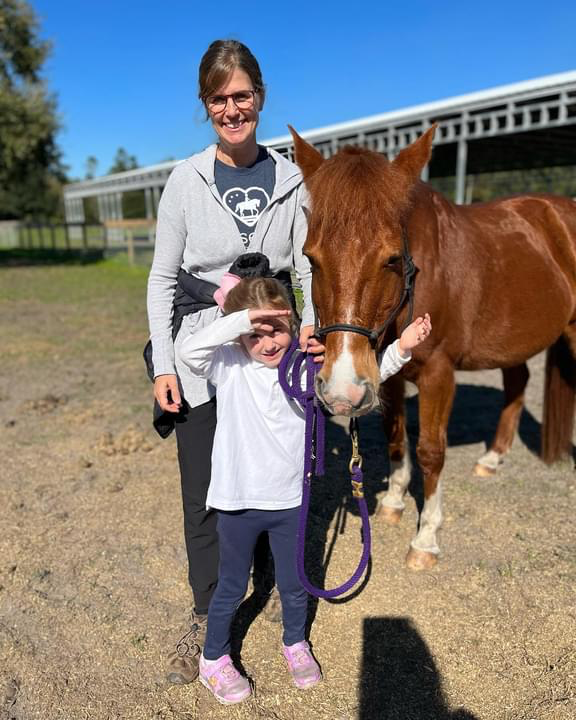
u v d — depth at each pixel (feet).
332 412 5.81
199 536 6.81
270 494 5.87
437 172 43.52
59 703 6.37
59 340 25.66
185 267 6.56
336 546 9.27
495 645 7.11
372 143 32.32
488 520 10.02
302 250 6.40
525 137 28.68
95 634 7.45
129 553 9.23
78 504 10.84
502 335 9.39
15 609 7.93
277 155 6.50
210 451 6.70
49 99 66.49
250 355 5.86
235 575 6.12
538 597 7.94
